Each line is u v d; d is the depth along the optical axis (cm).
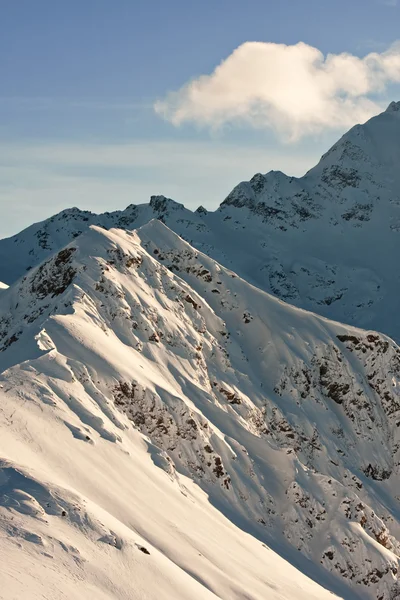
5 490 4172
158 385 8756
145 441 7438
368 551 8594
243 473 8850
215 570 5575
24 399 6275
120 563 4003
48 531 3909
